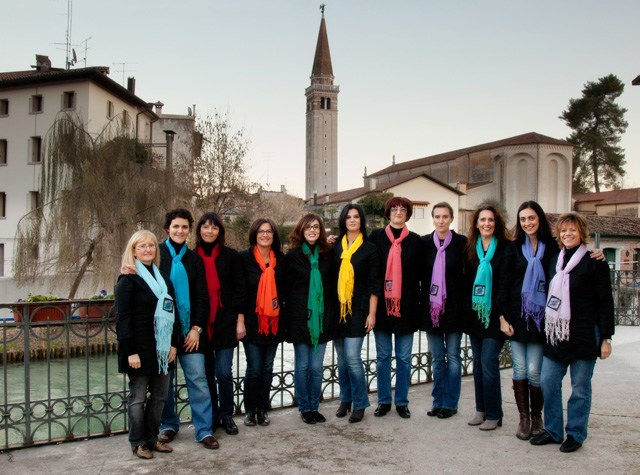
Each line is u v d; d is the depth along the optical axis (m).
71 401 5.18
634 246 36.28
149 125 45.06
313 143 129.50
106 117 37.41
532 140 68.06
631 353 9.39
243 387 5.98
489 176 71.69
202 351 5.04
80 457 4.73
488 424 5.41
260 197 34.16
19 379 13.70
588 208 66.25
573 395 4.84
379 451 4.87
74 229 17.91
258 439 5.17
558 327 4.74
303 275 5.57
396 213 5.79
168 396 5.17
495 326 5.34
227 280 5.25
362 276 5.65
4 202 37.75
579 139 74.50
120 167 18.86
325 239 5.64
